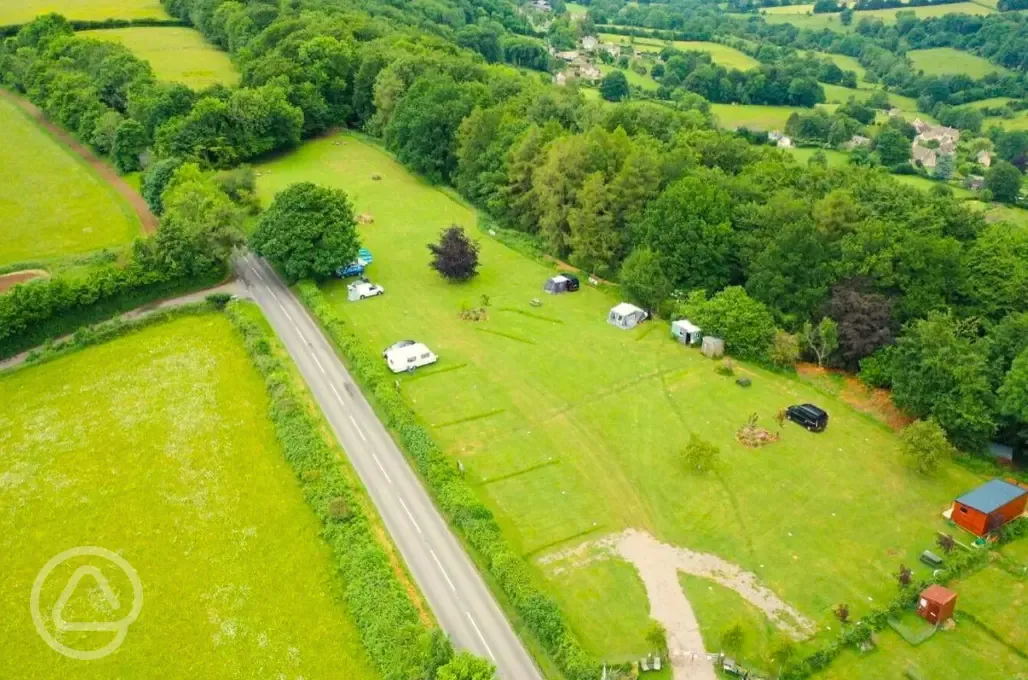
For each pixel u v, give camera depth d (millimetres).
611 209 95250
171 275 89688
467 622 49938
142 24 197750
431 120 124688
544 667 46812
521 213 110062
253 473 63375
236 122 131125
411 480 62625
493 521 57125
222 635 49500
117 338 83062
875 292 78188
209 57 178500
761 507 60281
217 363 78438
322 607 51438
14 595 52500
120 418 70062
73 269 92938
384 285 94938
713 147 110750
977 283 76812
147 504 60188
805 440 68000
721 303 81375
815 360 80062
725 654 47406
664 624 50000
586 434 68625
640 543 56750
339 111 153875
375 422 69750
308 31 158125
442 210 118938
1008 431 66188
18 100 163000
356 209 117250
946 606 49469
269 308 89062
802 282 81062
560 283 93375
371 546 54406
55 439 67438
